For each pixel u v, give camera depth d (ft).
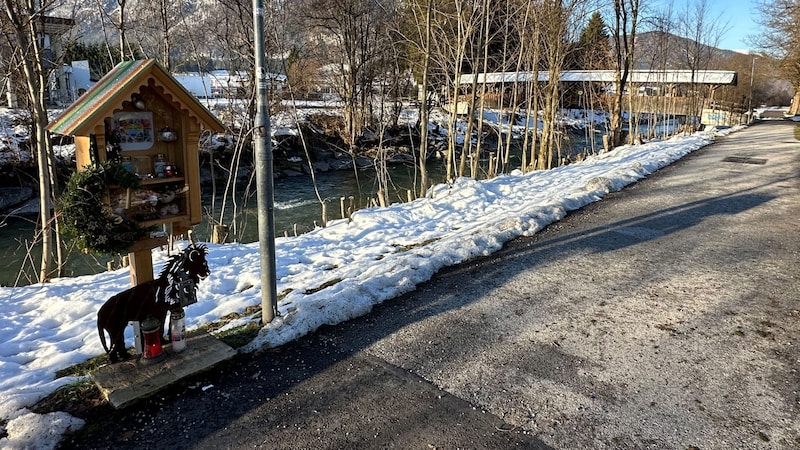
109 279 19.94
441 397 11.10
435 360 12.67
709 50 103.60
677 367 12.13
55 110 55.88
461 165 41.06
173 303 11.75
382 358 12.81
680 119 128.98
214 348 12.56
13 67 28.50
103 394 11.00
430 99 69.26
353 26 75.77
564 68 72.64
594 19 82.53
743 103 136.05
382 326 14.57
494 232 22.58
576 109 122.93
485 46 45.47
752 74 152.05
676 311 15.21
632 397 10.99
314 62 86.48
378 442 9.67
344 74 78.79
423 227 26.78
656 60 106.42
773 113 159.02
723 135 74.79
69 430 9.96
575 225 24.91
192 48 48.62
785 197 30.17
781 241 21.85
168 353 12.22
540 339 13.64
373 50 78.18
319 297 15.94
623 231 23.68
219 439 9.81
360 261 20.76
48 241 25.25
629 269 18.78
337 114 82.74
